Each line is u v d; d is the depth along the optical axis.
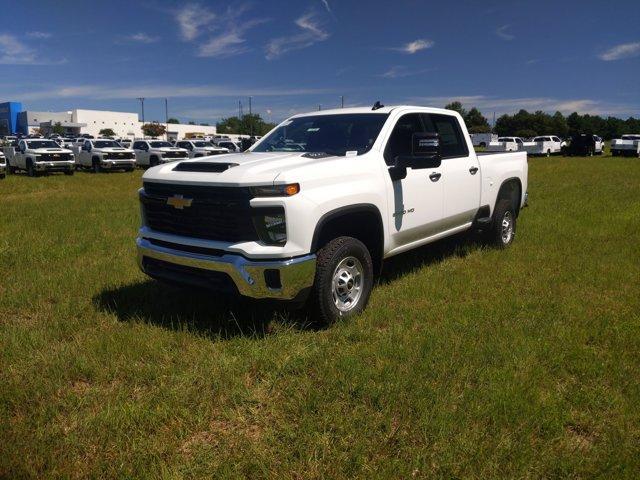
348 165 4.27
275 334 4.00
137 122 118.88
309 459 2.57
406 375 3.32
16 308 4.75
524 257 6.35
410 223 4.97
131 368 3.49
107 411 2.97
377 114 5.04
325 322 4.12
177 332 3.98
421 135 4.50
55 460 2.58
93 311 4.56
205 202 3.88
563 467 2.49
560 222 8.67
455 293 5.00
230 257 3.78
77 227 8.67
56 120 106.69
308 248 3.82
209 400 3.11
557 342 3.83
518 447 2.62
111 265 6.04
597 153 40.56
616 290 5.07
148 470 2.52
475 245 6.84
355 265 4.35
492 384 3.19
